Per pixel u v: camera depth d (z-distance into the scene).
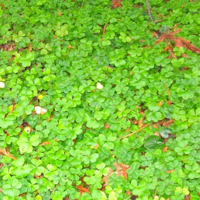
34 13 0.76
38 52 0.67
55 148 0.52
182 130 0.54
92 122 0.54
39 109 0.55
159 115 0.54
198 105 0.57
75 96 0.57
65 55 0.66
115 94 0.59
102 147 0.52
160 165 0.49
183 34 0.69
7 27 0.71
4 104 0.58
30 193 0.48
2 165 0.52
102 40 0.70
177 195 0.47
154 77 0.60
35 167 0.49
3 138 0.53
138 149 0.53
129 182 0.49
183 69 0.63
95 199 0.46
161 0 0.78
